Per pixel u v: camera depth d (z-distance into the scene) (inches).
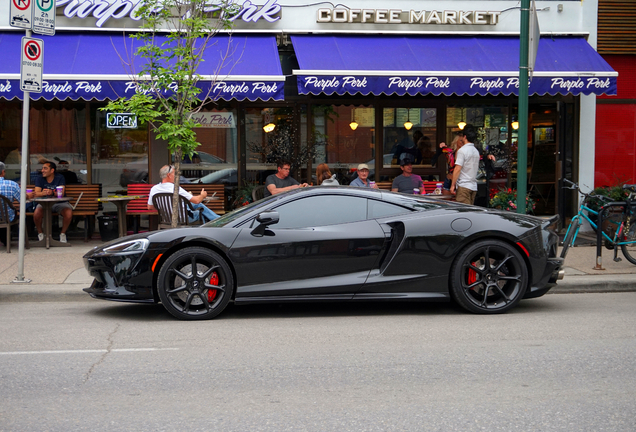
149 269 249.3
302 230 252.5
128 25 458.3
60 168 469.7
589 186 490.9
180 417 147.6
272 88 397.4
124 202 439.5
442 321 248.8
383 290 252.5
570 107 491.5
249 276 249.3
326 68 411.5
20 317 261.1
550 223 265.4
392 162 491.5
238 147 478.3
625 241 358.9
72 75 386.9
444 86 410.3
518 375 178.4
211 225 261.9
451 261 253.6
